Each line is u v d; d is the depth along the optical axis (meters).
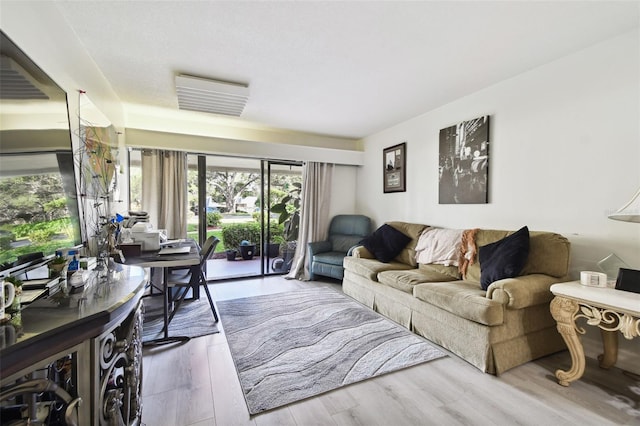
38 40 1.41
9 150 1.00
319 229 4.72
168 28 1.89
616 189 2.02
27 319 0.82
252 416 1.53
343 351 2.22
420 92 3.00
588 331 2.16
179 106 3.19
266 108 3.49
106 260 1.65
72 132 1.74
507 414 1.54
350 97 3.14
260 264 4.85
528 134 2.54
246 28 1.90
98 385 0.89
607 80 2.06
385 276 2.93
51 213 1.31
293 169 4.77
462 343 2.11
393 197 4.24
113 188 2.71
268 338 2.43
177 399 1.66
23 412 0.79
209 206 4.48
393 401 1.65
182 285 2.64
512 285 1.95
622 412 1.55
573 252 2.25
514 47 2.15
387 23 1.85
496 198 2.81
